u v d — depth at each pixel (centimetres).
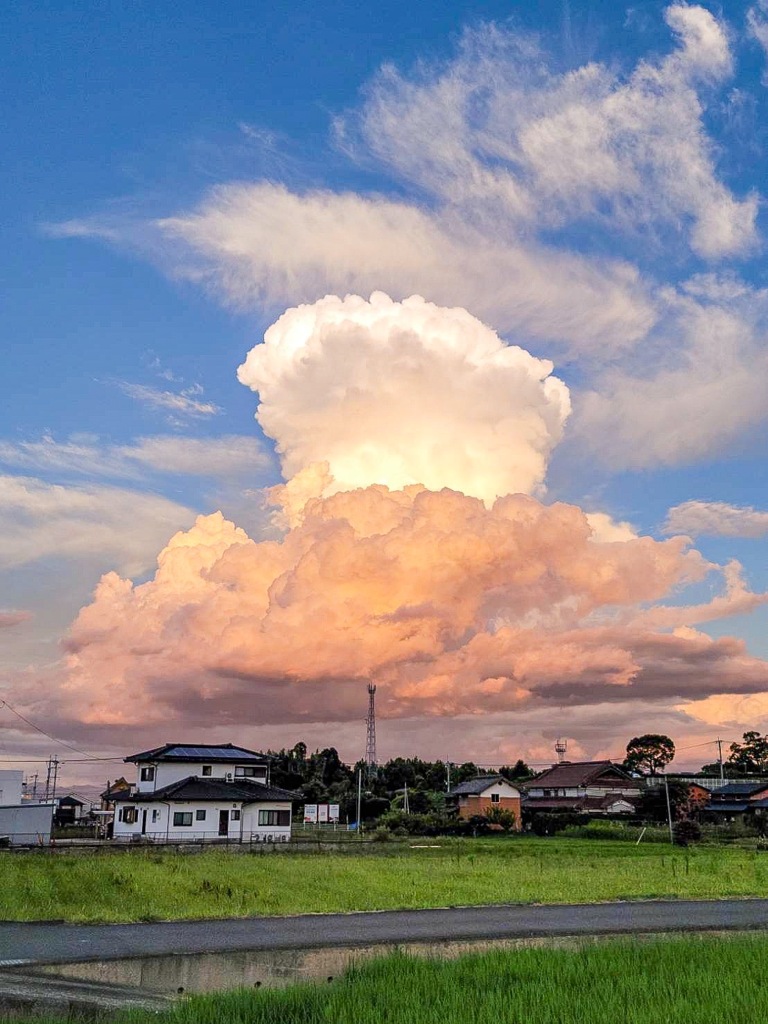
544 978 1459
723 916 2567
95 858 3944
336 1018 1237
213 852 4556
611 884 3378
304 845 5366
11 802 6191
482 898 2867
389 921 2392
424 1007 1290
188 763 6588
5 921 2302
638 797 9500
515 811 9019
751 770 13900
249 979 1677
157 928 2230
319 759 12638
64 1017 1369
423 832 7850
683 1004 1266
